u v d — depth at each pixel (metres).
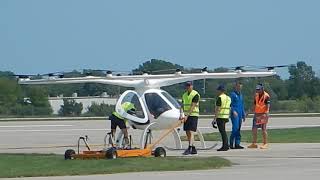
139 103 72.62
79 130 133.50
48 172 55.34
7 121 180.38
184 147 84.00
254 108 80.81
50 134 121.25
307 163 61.09
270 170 55.62
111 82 79.12
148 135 74.25
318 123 151.25
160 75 79.44
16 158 66.25
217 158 64.06
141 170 56.75
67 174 54.78
